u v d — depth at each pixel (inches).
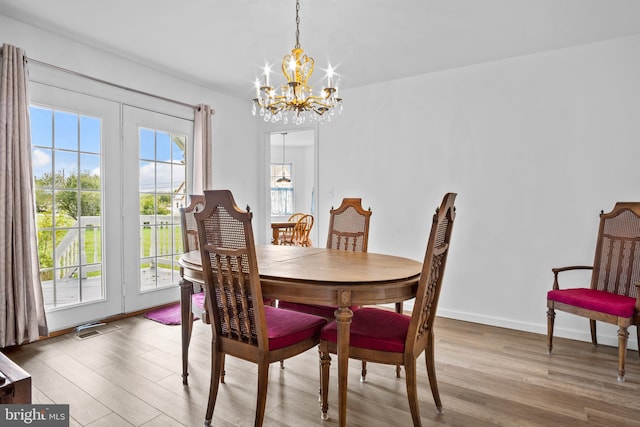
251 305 64.6
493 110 129.8
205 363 94.6
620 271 101.2
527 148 124.2
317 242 169.9
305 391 81.4
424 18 99.9
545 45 116.5
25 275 100.8
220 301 68.9
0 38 99.3
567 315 117.3
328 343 69.5
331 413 72.4
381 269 74.2
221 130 169.2
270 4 93.7
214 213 66.3
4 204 96.8
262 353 62.7
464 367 93.7
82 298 120.4
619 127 110.7
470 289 134.3
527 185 124.3
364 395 79.6
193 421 68.9
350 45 117.1
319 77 147.3
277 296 66.9
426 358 72.3
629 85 109.3
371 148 155.3
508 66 127.2
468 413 72.2
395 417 70.9
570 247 117.8
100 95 123.4
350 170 161.0
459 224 136.3
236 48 120.8
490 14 97.5
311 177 341.4
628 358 100.2
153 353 100.1
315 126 170.7
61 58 112.4
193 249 102.9
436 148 140.7
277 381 86.1
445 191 139.1
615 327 110.5
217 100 167.2
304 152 343.3
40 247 110.5
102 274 125.2
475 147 133.2
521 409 73.8
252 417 70.6
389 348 64.9
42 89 108.7
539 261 122.4
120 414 70.8
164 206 146.1
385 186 152.3
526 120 124.3
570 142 117.5
